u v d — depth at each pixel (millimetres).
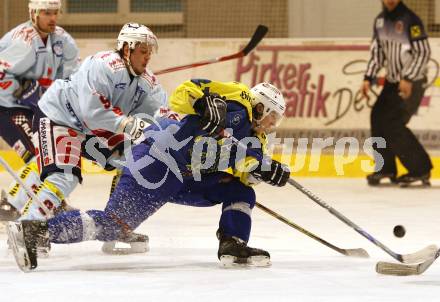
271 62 26062
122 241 10867
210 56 26188
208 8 31062
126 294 8109
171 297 7984
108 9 31750
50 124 10453
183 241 12219
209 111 9250
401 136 22406
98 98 10023
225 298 7957
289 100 25984
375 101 23781
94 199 18750
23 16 30359
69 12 31938
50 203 10250
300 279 9055
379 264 9406
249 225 9922
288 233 13242
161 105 10883
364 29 29688
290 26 30406
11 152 26156
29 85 13016
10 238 9312
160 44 26328
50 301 7742
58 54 13188
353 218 15602
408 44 22578
